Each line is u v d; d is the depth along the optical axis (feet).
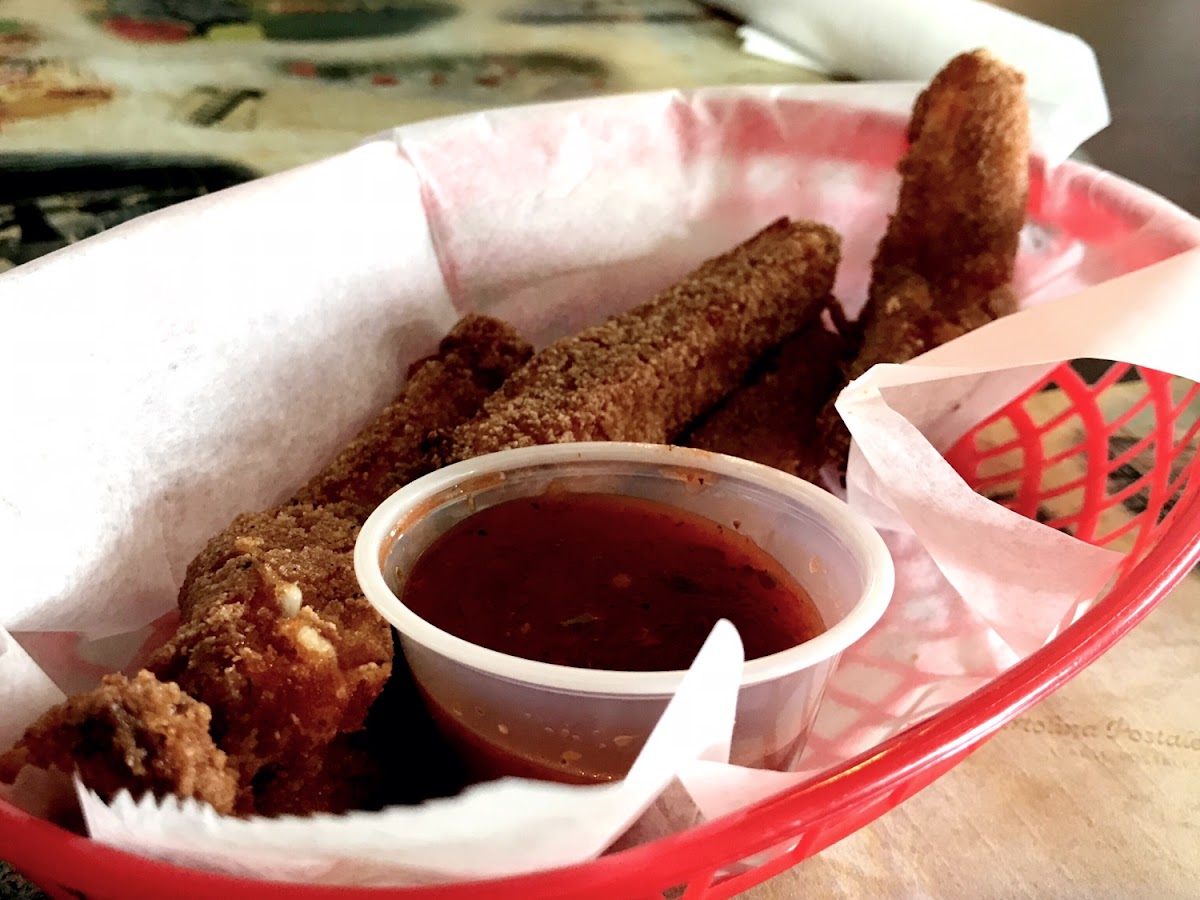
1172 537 0.42
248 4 1.41
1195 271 0.52
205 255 0.55
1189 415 0.77
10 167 0.86
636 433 0.62
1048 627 0.54
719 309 0.67
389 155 0.67
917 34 0.99
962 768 0.50
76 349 0.49
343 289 0.63
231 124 0.97
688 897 0.34
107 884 0.29
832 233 0.74
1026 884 0.45
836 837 0.39
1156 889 0.45
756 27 1.30
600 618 0.47
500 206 0.72
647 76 1.14
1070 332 0.51
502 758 0.44
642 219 0.77
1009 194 0.69
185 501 0.55
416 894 0.28
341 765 0.46
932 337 0.68
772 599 0.49
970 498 0.54
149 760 0.36
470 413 0.64
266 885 0.28
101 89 1.06
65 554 0.48
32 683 0.40
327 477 0.59
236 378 0.57
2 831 0.30
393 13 1.38
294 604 0.44
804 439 0.69
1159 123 1.10
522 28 1.33
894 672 0.56
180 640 0.43
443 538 0.52
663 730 0.33
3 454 0.46
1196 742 0.52
